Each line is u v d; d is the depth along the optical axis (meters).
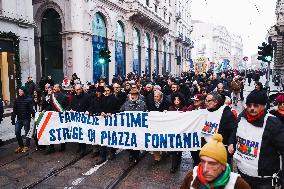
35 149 7.68
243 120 3.07
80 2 18.31
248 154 2.99
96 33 20.61
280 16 27.86
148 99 6.99
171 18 41.25
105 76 21.78
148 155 7.19
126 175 5.80
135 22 26.56
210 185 1.89
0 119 7.30
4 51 13.72
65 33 18.80
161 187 5.23
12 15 13.90
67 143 8.32
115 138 6.65
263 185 2.94
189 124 6.20
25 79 14.88
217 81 14.16
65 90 13.96
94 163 6.54
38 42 20.20
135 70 27.61
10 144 8.23
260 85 9.02
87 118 6.98
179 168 6.26
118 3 23.19
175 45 44.38
